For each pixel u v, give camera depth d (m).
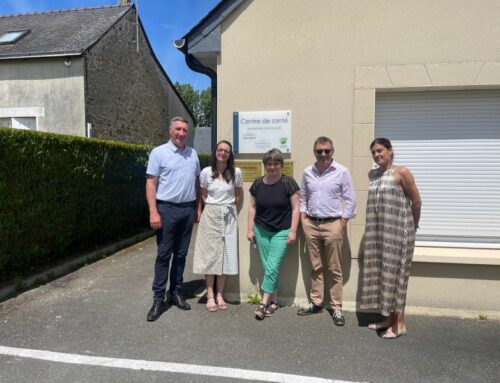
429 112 4.06
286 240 3.82
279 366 2.97
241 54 4.14
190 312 3.99
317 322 3.75
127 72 13.41
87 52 10.84
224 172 3.95
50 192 5.30
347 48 3.97
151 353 3.16
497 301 3.90
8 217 4.57
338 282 3.79
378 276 3.50
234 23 4.13
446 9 3.80
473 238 4.08
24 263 4.95
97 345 3.29
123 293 4.59
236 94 4.18
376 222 3.48
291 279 4.18
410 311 3.95
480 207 4.05
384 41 3.90
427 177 4.10
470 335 3.48
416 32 3.85
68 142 5.70
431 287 3.98
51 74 10.88
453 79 3.82
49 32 12.55
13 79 11.02
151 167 3.82
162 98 16.75
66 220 5.69
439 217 4.11
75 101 10.83
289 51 4.06
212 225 3.95
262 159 4.16
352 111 4.00
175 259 4.11
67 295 4.52
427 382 2.77
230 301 4.28
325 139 3.60
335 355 3.13
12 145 4.57
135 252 6.78
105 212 6.85
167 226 3.86
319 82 4.04
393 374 2.86
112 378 2.81
